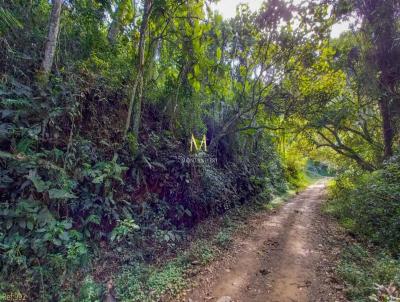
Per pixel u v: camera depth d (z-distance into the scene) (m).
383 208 5.55
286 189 14.92
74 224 3.99
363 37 9.00
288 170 19.22
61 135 4.16
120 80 5.51
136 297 3.33
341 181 11.87
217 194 7.59
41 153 3.54
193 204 6.61
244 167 10.74
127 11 5.80
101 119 5.01
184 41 6.41
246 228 6.95
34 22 4.38
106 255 4.11
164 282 3.69
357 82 9.61
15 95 3.62
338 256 4.68
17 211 3.17
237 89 8.91
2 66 3.76
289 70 8.37
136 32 5.96
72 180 3.86
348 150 10.56
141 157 5.22
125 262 4.21
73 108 3.98
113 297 3.36
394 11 7.67
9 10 3.84
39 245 3.21
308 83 8.56
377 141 10.34
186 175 6.23
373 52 8.66
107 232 4.42
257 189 11.41
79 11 4.92
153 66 6.24
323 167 34.16
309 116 9.53
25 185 3.31
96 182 4.01
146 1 5.38
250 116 9.67
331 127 11.12
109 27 5.97
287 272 4.16
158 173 5.86
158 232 4.96
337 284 3.64
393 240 4.87
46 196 3.59
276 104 9.00
